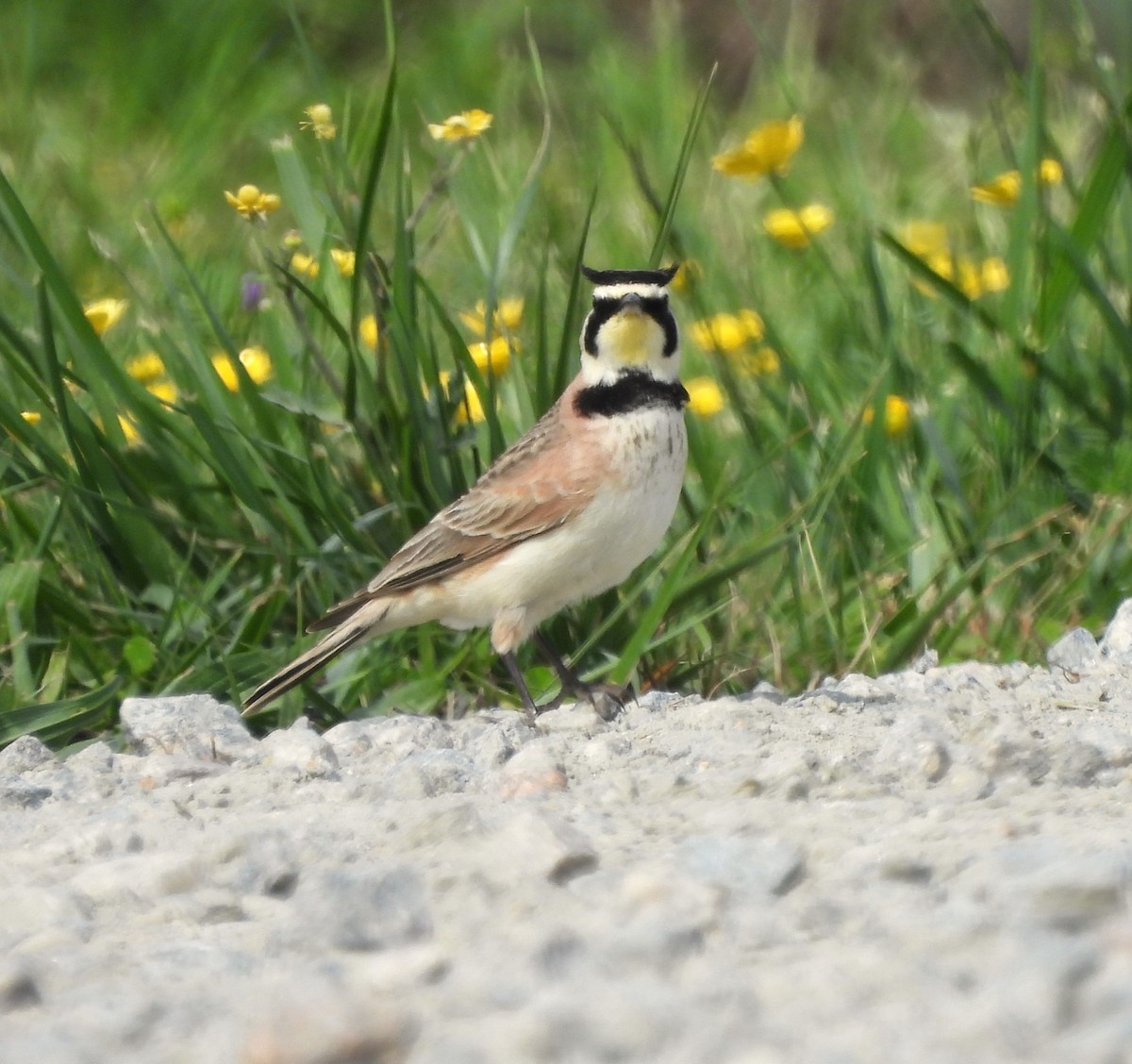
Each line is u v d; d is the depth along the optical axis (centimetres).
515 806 777
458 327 1421
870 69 2308
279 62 2194
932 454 1245
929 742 816
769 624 1092
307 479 1162
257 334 1490
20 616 1071
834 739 872
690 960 593
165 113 2119
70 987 611
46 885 706
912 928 606
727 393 1255
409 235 1162
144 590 1152
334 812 779
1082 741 816
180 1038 561
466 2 2392
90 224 1734
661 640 1057
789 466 1200
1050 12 2286
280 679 1020
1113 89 1458
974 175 1468
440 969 593
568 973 589
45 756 941
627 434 1011
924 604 1149
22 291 1179
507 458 1043
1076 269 1222
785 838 709
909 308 1438
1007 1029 523
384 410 1145
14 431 1119
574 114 2195
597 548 1022
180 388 1234
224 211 1906
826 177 1798
